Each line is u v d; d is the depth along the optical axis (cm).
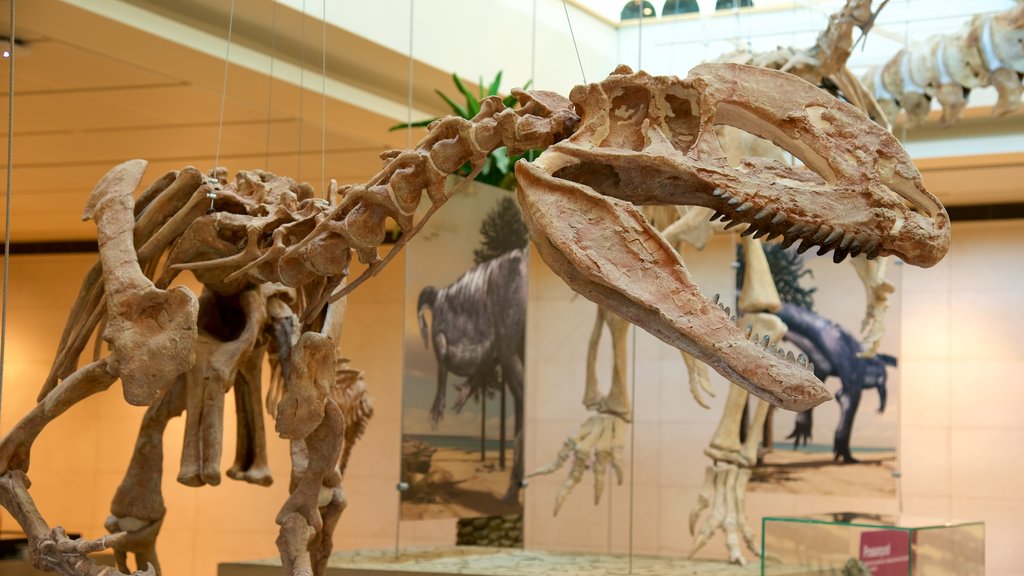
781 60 727
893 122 803
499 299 789
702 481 1030
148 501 489
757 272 746
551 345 1118
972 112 906
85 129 816
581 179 338
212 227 452
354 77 857
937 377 1122
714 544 1045
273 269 420
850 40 709
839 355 900
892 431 895
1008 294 1103
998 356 1103
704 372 800
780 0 859
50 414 454
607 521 1099
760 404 747
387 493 1123
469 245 764
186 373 480
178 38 699
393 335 1129
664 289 311
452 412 747
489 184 834
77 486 1131
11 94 453
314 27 745
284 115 839
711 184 318
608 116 334
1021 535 1077
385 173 373
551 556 790
